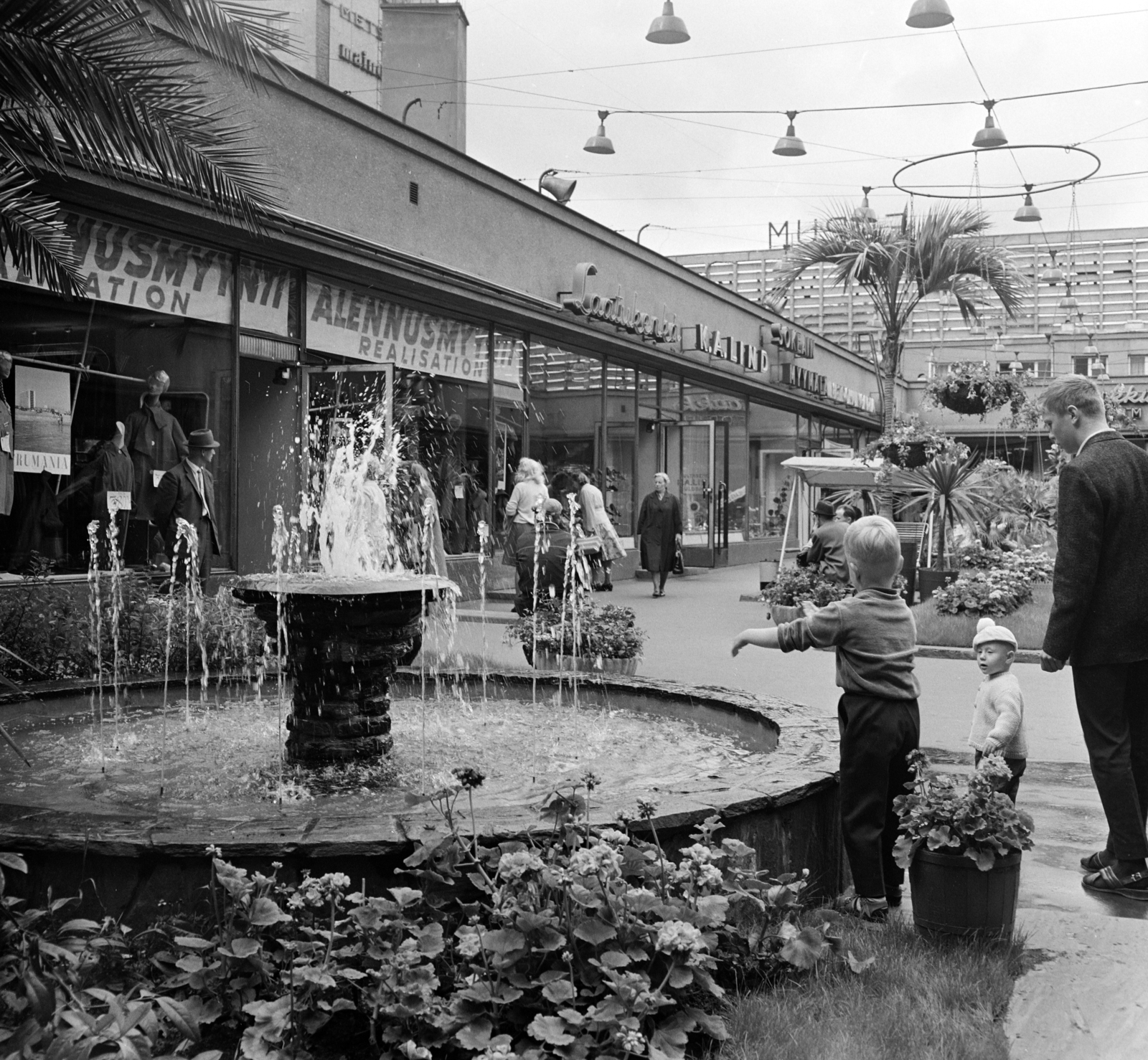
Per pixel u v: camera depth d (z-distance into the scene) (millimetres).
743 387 30016
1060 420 4980
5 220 6832
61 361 11094
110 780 5301
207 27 5980
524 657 10625
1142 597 4617
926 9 13938
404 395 16422
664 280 24594
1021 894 4602
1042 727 8422
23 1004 2873
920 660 12453
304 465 14055
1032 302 50844
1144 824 4750
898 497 19266
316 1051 2965
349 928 3131
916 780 4016
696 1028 3062
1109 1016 3361
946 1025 3215
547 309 19000
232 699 7664
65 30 5812
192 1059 2838
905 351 50094
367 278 14844
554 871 3074
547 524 10812
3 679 4344
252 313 13438
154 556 12086
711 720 6742
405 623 5426
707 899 3312
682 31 15117
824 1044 3061
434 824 3578
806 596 13805
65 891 3486
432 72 26812
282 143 13109
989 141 20812
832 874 4480
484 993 2904
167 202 11031
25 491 10766
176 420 12359
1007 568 16125
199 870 3424
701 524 28609
